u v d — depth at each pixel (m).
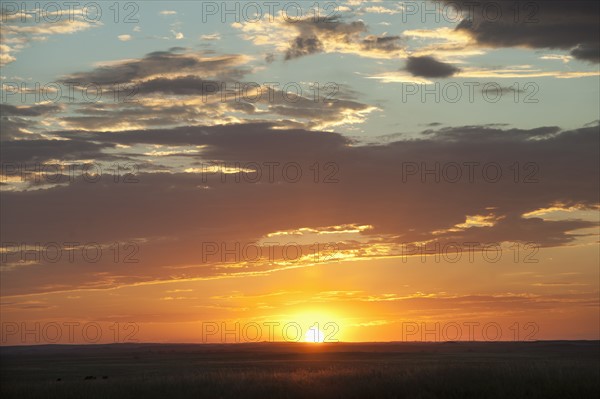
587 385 31.45
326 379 37.59
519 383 32.91
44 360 163.88
